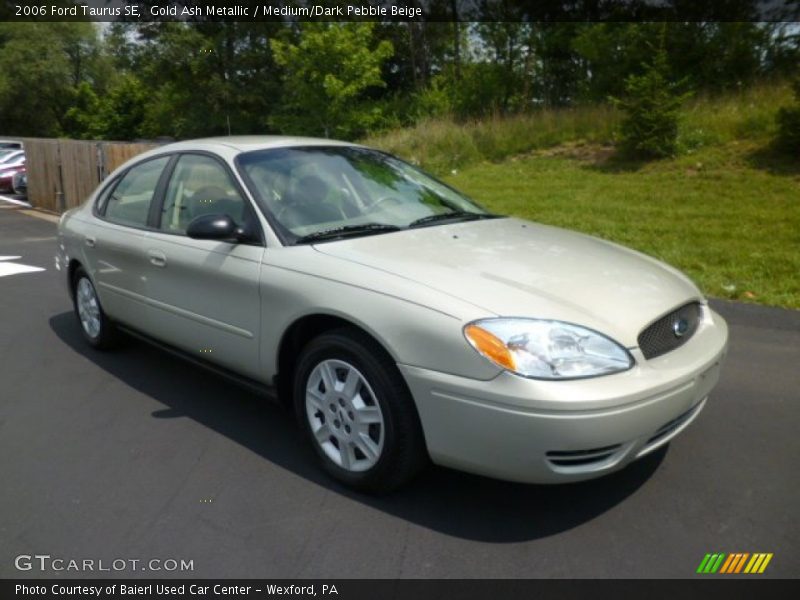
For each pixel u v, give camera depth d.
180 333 4.03
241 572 2.62
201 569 2.64
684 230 8.63
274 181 3.77
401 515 2.96
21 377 4.74
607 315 2.79
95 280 4.88
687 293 3.24
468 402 2.64
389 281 2.94
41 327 5.98
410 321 2.78
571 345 2.62
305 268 3.22
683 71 18.36
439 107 23.81
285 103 29.08
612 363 2.65
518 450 2.60
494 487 3.16
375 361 2.91
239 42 32.44
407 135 17.30
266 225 3.51
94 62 53.22
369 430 3.03
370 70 22.92
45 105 51.25
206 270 3.70
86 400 4.32
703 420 3.85
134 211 4.55
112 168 13.23
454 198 4.34
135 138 48.94
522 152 15.40
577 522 2.89
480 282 2.89
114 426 3.93
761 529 2.82
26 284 7.71
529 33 24.52
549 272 3.07
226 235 3.46
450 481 3.22
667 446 3.55
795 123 11.34
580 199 10.82
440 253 3.23
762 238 8.05
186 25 32.09
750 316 5.79
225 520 2.96
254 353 3.51
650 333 2.89
